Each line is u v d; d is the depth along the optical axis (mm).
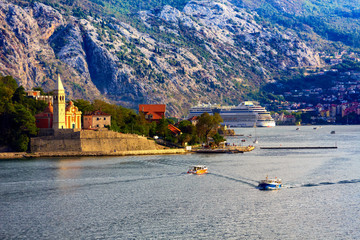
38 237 180125
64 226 191375
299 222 195375
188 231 185250
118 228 188625
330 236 180875
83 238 179000
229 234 182500
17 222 196375
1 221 197750
